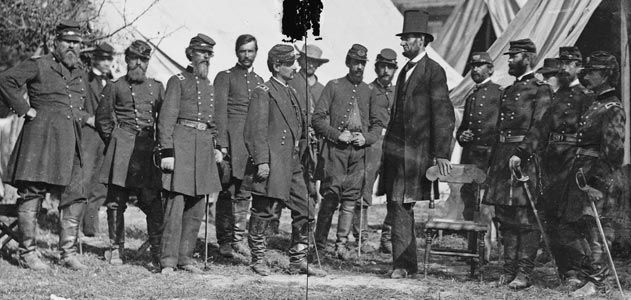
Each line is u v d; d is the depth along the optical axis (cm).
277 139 587
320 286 534
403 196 573
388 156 584
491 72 655
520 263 541
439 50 998
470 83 903
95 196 693
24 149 570
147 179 610
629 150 724
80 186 589
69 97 585
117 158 609
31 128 572
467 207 567
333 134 646
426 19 587
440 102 576
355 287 532
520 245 543
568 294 520
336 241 646
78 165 592
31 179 565
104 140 624
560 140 543
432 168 570
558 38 884
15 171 571
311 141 682
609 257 529
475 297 510
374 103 662
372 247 686
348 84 655
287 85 603
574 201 528
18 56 823
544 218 543
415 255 570
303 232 586
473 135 644
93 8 825
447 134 573
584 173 527
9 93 566
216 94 646
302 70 698
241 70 655
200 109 586
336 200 645
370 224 789
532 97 553
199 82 590
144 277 559
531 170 546
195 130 582
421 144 574
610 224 535
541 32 901
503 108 565
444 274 574
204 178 581
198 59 591
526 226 543
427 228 566
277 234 734
